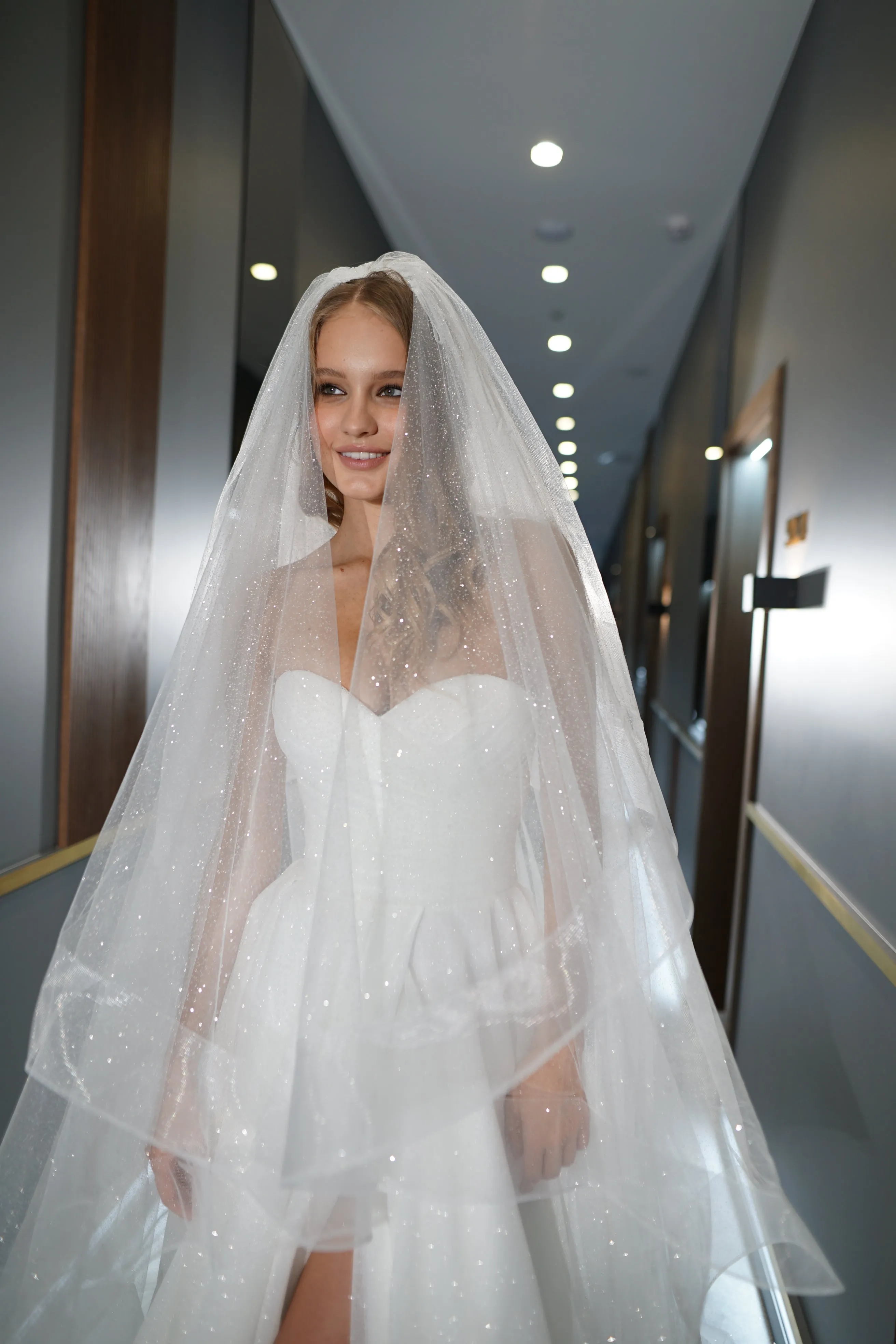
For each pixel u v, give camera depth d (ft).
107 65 7.63
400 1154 3.75
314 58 11.61
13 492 6.72
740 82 11.85
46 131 6.95
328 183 12.89
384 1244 4.00
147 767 4.39
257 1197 3.79
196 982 4.19
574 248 17.53
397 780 3.98
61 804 7.60
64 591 7.55
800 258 9.89
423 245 17.66
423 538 4.20
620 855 4.10
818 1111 7.23
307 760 4.25
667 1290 4.03
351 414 4.35
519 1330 3.75
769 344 11.73
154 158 8.65
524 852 4.27
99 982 4.21
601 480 44.60
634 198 15.33
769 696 10.47
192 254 9.90
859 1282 5.88
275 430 4.48
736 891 11.99
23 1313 4.19
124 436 8.30
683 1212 3.97
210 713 4.34
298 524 4.45
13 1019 6.86
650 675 30.17
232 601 4.42
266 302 10.42
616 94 12.31
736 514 14.93
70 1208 4.24
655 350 23.81
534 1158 3.94
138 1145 4.41
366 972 3.81
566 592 4.28
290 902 4.20
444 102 12.59
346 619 4.44
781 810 9.43
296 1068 3.66
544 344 23.62
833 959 7.08
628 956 3.99
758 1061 9.68
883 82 6.84
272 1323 4.08
